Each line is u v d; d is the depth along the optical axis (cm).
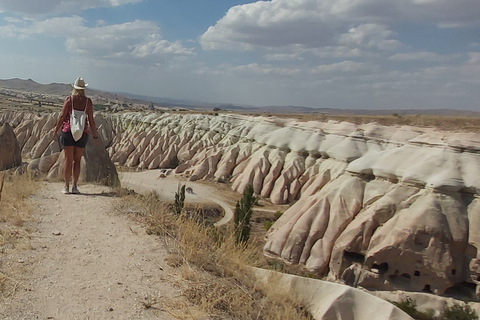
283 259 2277
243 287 478
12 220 576
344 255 2112
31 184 825
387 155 2573
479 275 1889
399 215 2134
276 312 440
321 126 4353
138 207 713
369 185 2491
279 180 3972
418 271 1947
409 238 1977
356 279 2005
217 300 411
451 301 1823
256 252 700
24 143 5888
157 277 448
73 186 805
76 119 779
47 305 364
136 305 381
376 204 2245
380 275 1994
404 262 1967
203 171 4647
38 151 5022
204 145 5612
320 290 611
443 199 2102
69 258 473
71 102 790
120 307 374
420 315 1764
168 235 587
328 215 2403
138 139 6312
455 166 2227
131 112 8206
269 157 4384
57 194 782
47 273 429
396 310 626
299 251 2278
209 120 6234
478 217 2023
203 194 3812
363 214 2264
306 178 3900
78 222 610
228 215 3106
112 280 427
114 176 1052
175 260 498
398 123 4128
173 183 4238
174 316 370
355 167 2581
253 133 4947
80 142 793
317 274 2120
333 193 2527
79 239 539
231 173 4597
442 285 1892
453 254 1966
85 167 1004
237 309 416
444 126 3716
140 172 5119
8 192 723
